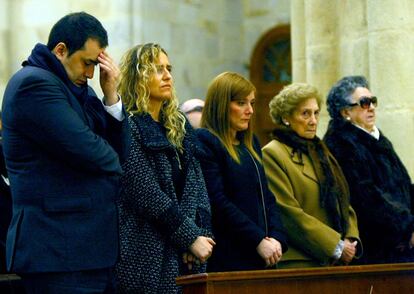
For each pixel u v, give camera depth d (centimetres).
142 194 1084
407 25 1598
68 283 973
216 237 1211
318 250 1289
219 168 1223
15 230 979
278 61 2512
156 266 1083
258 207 1233
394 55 1591
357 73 1642
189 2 2389
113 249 1000
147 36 2272
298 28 1773
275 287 1057
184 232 1079
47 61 1012
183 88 2358
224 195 1211
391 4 1594
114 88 1045
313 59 1695
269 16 2508
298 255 1304
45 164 987
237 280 1020
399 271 1201
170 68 1173
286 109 1342
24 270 969
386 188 1374
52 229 974
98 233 990
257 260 1205
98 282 991
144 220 1091
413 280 1220
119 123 1045
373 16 1603
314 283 1099
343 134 1383
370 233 1361
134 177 1089
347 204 1323
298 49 1772
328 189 1317
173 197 1111
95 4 2269
